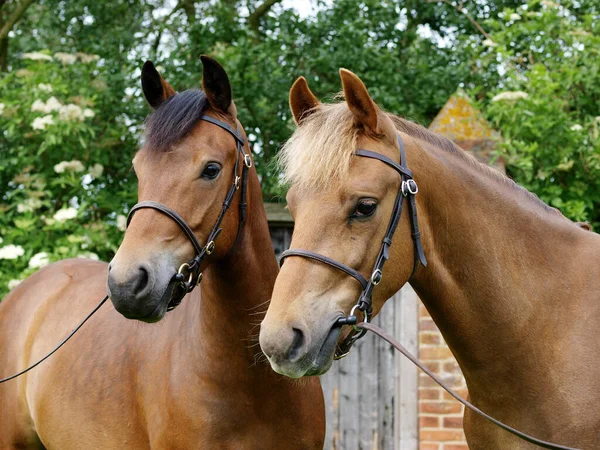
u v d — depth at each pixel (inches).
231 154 100.0
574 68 192.9
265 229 107.4
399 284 81.7
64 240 192.7
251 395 100.2
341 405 189.2
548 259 87.7
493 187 88.4
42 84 208.8
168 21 293.4
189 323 104.8
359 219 77.3
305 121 83.0
